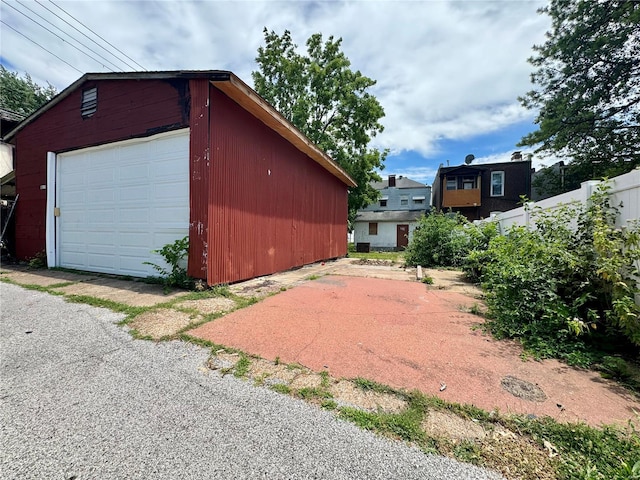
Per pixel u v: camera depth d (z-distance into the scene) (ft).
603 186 8.81
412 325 9.92
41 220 21.31
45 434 4.56
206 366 6.88
